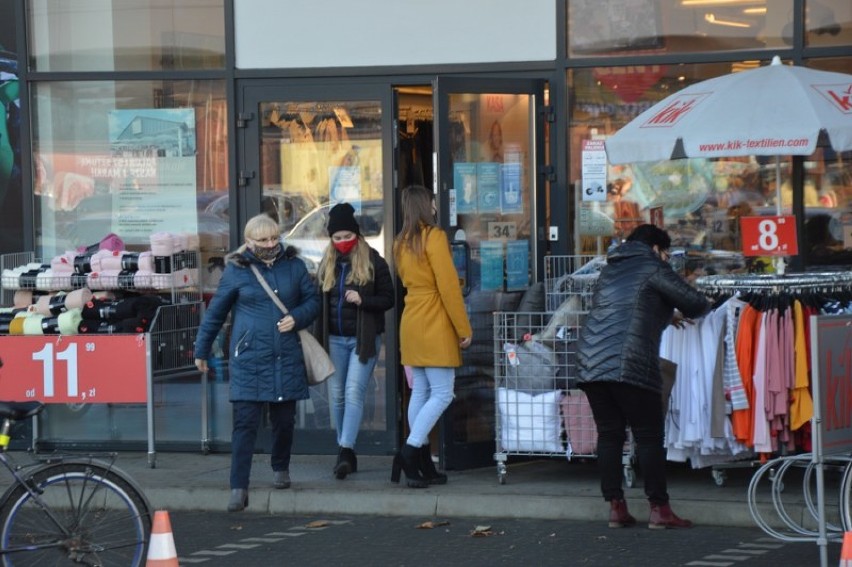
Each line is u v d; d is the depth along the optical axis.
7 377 11.29
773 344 9.44
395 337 11.78
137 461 11.80
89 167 12.52
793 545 8.81
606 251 11.88
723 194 11.69
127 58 12.44
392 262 11.93
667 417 9.88
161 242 11.63
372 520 9.97
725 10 11.61
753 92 9.76
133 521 7.91
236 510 10.16
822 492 8.00
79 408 12.23
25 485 7.82
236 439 10.18
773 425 9.52
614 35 11.78
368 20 11.98
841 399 8.09
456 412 11.04
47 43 12.55
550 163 11.86
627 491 9.99
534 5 11.81
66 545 7.83
